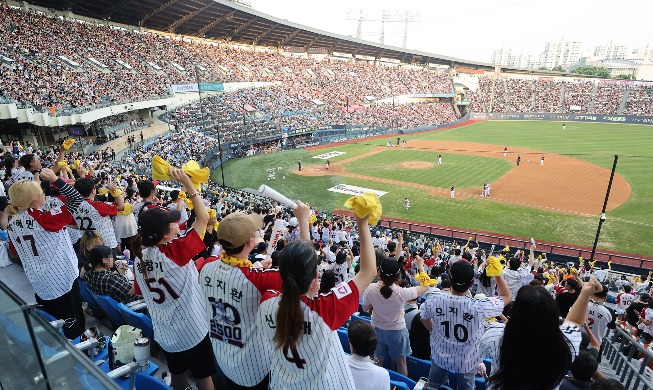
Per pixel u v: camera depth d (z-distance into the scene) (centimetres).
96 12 4966
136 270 400
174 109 5031
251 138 5084
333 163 4600
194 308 408
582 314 389
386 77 8644
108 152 3559
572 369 413
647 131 6394
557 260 2228
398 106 7956
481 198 3241
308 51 8275
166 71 5219
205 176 398
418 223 2739
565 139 5825
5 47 3484
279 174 4131
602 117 7562
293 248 274
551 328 287
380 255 748
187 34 6347
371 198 285
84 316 630
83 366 246
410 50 9219
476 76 9469
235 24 6297
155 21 5641
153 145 3903
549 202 3119
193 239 388
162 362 546
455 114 8844
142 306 577
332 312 282
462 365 487
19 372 301
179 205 741
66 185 524
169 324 402
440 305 482
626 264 2155
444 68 10294
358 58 9256
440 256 1866
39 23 4172
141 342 448
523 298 295
